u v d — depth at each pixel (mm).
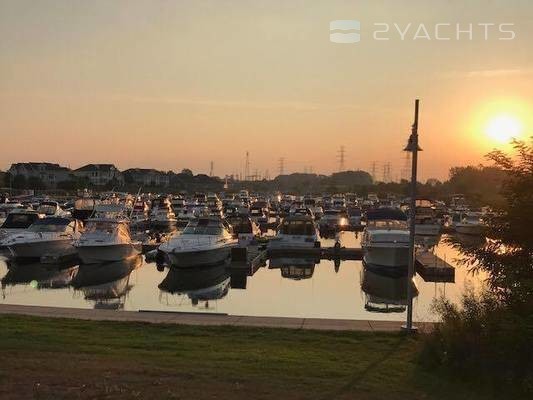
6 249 37562
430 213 60719
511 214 9234
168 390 7809
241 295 25172
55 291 25844
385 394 7965
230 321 13234
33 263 33438
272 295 25141
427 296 25172
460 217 59000
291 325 12781
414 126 11578
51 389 7777
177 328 12359
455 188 105812
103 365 9039
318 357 9930
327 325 12805
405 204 83625
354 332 11984
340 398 7715
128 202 56844
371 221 36906
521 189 9273
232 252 31781
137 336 11539
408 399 7797
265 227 61469
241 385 8133
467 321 9461
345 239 52938
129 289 26875
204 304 22672
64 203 75750
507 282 9039
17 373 8484
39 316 13391
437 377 8781
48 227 34750
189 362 9367
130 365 9078
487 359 8547
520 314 8727
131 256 34094
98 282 28766
